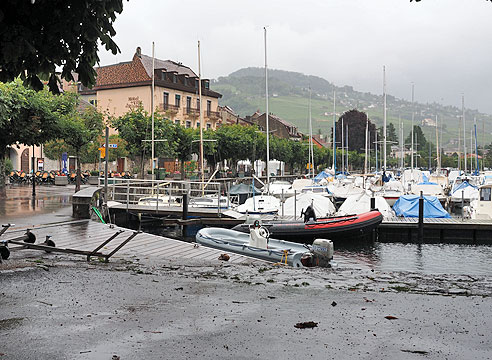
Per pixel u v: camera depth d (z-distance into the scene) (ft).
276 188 156.97
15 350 16.97
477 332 19.65
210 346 17.61
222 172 217.77
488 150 627.05
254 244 55.31
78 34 24.58
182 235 87.56
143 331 19.25
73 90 111.86
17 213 70.69
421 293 27.81
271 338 18.60
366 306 24.03
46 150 168.25
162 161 194.80
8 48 22.43
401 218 102.42
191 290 27.22
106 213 80.02
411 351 17.31
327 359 16.48
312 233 81.05
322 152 330.34
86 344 17.65
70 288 26.73
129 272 32.65
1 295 24.82
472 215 105.60
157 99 233.14
